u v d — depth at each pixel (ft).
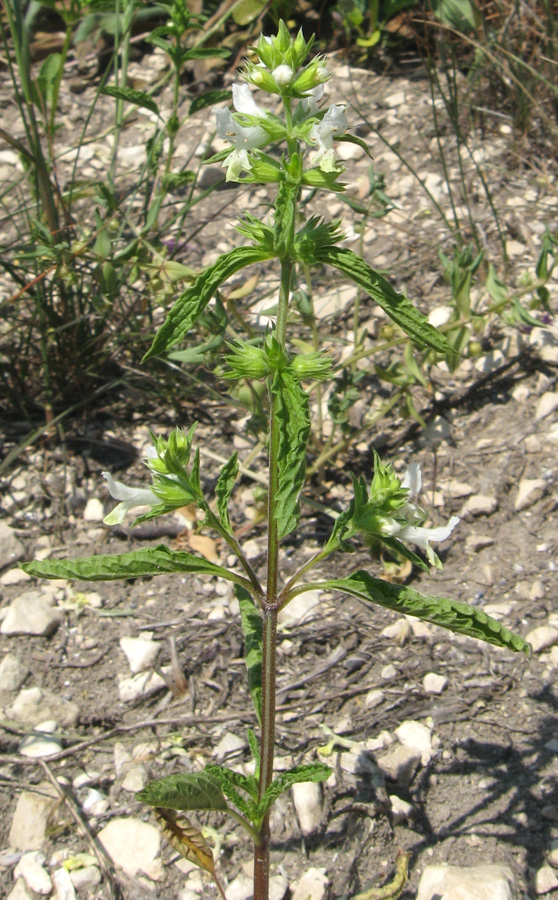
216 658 1.41
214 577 1.53
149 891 1.14
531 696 1.33
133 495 0.96
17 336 1.82
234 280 1.97
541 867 1.15
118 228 1.91
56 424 1.76
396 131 2.32
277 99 2.37
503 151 2.25
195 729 1.32
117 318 1.82
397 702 1.33
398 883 1.10
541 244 2.02
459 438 1.70
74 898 1.14
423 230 2.06
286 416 0.86
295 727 1.31
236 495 1.66
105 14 2.47
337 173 0.87
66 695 1.37
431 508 1.60
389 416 1.76
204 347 1.47
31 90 1.88
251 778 1.00
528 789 1.22
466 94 2.30
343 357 1.81
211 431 1.77
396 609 0.93
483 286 1.93
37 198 1.85
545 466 1.63
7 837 1.21
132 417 1.79
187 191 2.20
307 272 1.60
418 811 1.22
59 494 1.66
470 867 1.15
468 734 1.29
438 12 2.37
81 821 1.19
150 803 0.87
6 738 1.31
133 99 1.83
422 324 0.87
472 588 1.48
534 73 2.13
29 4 2.48
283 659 1.40
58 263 1.63
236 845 1.19
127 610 1.49
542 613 1.43
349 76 2.48
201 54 1.86
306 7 2.57
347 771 1.24
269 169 0.88
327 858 1.17
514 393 1.76
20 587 1.52
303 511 1.63
